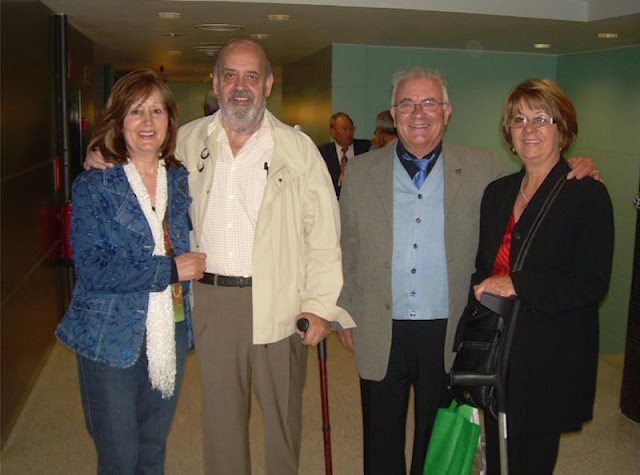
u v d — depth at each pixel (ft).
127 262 6.53
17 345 11.94
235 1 14.03
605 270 6.36
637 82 18.62
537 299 6.40
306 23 17.10
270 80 7.45
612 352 18.75
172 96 6.97
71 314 6.69
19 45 12.51
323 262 7.47
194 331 7.50
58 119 16.74
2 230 10.85
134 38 21.12
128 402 6.81
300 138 7.53
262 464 10.30
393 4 14.52
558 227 6.54
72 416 12.08
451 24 16.79
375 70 22.13
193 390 13.25
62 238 16.42
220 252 7.26
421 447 7.84
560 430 6.72
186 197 7.19
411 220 7.58
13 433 11.39
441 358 7.61
